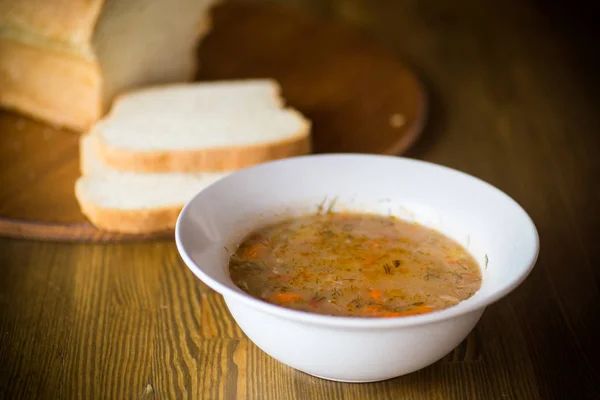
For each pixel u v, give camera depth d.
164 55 1.08
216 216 0.68
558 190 0.93
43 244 0.81
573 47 1.33
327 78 1.14
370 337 0.58
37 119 1.04
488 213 0.68
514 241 0.64
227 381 0.65
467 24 1.42
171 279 0.77
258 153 0.90
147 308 0.73
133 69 1.05
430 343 0.59
